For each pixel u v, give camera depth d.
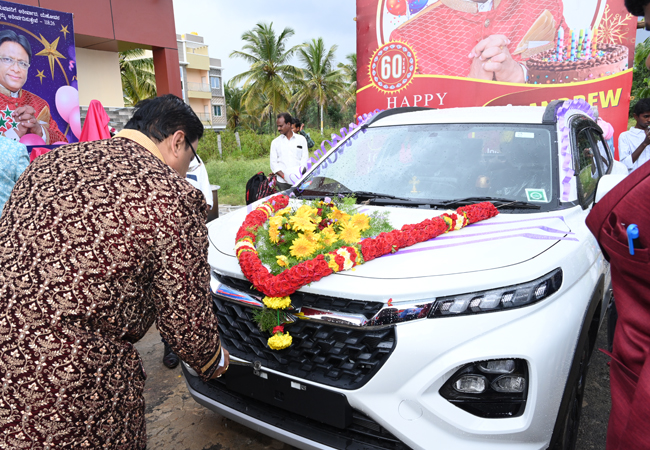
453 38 5.37
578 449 2.40
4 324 1.06
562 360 1.73
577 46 4.87
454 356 1.63
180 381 3.06
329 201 2.25
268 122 46.19
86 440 1.12
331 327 1.76
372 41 5.84
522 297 1.71
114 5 8.76
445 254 1.92
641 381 1.13
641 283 1.18
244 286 1.98
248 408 2.01
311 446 1.81
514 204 2.39
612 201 1.26
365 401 1.67
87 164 1.17
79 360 1.08
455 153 2.80
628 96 4.78
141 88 24.34
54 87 4.57
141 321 1.23
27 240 1.09
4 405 1.06
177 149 1.44
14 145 2.69
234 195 10.66
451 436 1.64
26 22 4.28
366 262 1.92
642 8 1.18
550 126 2.74
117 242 1.10
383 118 3.42
